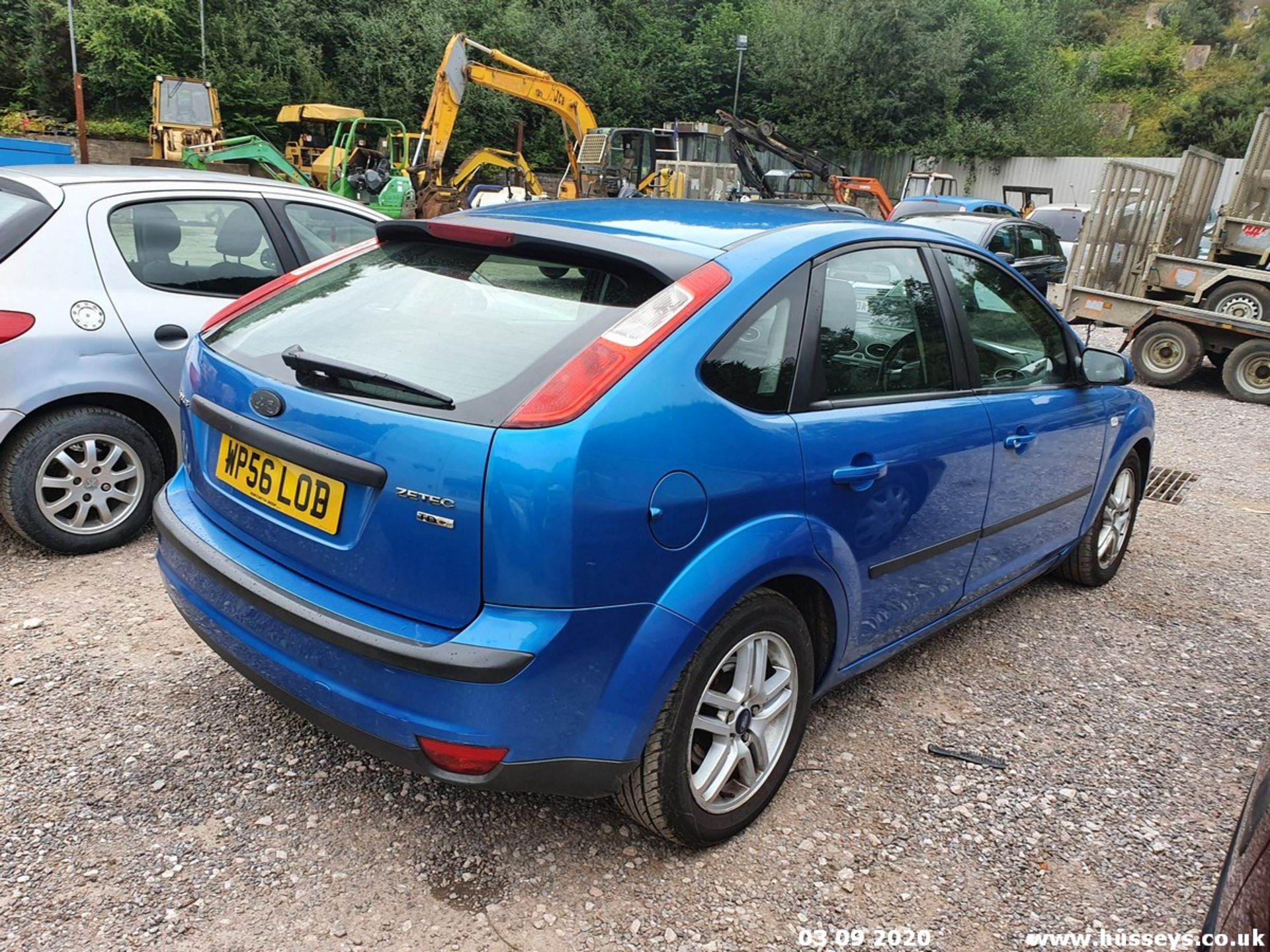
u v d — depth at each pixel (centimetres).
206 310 436
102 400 409
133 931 212
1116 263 1141
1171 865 258
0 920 212
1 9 3497
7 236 387
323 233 499
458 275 251
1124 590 462
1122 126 4934
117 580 392
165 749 279
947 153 3619
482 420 200
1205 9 6469
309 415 222
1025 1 4097
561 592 198
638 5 4106
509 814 261
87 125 3366
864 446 266
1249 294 1052
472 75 1992
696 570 220
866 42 3612
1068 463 383
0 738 278
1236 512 609
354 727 216
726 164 2197
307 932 215
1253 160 1176
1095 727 329
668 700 225
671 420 213
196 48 3338
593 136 2086
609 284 232
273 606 224
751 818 259
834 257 271
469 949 213
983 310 338
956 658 377
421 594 205
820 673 282
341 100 3547
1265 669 382
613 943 218
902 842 261
